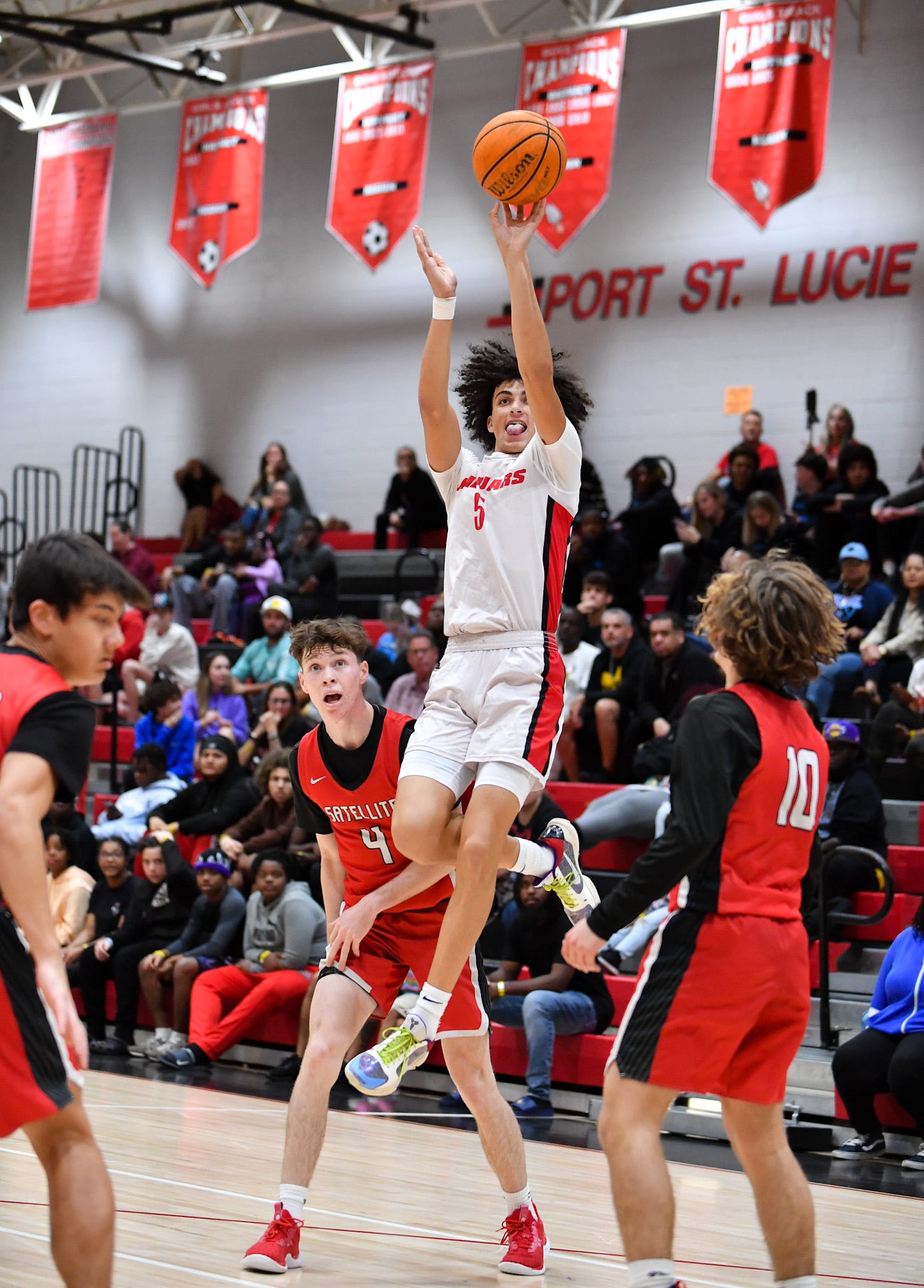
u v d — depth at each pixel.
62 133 17.84
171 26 17.11
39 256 17.73
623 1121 3.45
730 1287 4.32
